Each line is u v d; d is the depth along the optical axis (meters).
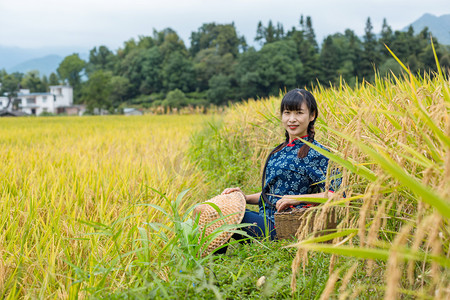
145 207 4.47
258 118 7.51
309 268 3.07
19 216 4.23
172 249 3.14
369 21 117.62
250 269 3.05
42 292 2.84
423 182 1.85
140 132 16.03
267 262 3.19
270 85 106.81
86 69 192.25
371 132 3.19
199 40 180.38
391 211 2.95
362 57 105.25
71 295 2.80
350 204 3.25
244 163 6.86
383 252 1.64
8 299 2.84
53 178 5.77
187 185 6.07
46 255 3.39
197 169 7.82
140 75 150.00
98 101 118.56
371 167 3.02
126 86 148.00
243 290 2.79
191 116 37.97
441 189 1.74
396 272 1.47
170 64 140.62
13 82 175.00
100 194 5.07
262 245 3.38
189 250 3.11
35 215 4.19
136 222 4.01
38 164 7.21
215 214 3.79
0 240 3.63
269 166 3.91
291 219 3.41
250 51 114.44
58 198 5.02
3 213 4.17
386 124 3.13
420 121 2.76
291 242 3.33
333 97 5.34
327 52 107.81
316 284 2.86
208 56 144.12
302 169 3.69
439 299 1.72
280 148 3.93
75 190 5.16
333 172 3.34
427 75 3.96
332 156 2.28
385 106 3.32
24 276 3.19
